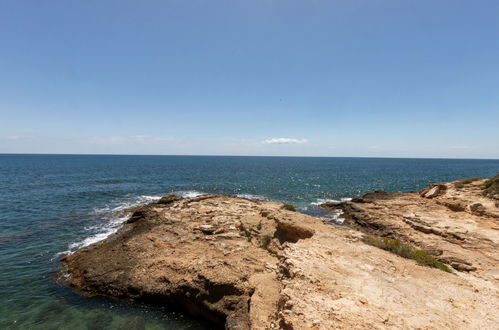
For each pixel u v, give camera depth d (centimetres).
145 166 12156
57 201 3812
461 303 894
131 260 1683
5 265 1784
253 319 1029
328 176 8600
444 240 2009
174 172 9325
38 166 10862
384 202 3312
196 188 5594
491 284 1182
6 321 1245
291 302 850
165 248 1795
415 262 1262
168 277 1455
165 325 1267
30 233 2428
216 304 1265
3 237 2314
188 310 1360
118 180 6494
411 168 13162
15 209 3259
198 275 1387
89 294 1472
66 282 1581
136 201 4012
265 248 1805
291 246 1335
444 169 12294
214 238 1919
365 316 775
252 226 2053
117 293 1455
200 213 2603
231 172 9856
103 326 1239
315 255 1205
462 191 2991
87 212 3228
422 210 2789
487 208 2355
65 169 9381
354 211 3278
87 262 1744
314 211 3631
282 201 4362
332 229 1744
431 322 767
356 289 923
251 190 5469
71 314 1314
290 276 1049
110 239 2219
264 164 16775
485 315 828
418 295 922
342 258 1195
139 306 1395
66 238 2316
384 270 1102
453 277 1112
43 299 1421
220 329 1242
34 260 1866
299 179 7562
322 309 809
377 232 2559
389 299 875
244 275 1348
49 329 1204
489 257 1631
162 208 2962
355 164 17888
